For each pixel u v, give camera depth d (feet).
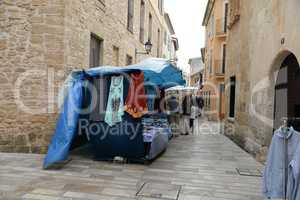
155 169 19.13
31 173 17.20
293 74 20.42
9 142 22.40
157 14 63.31
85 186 15.17
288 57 20.01
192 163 21.26
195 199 13.92
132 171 18.42
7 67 22.31
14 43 22.26
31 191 14.19
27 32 22.21
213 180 17.08
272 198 12.35
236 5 33.01
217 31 64.28
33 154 22.03
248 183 16.69
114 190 14.73
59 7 22.22
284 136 11.71
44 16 22.18
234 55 34.96
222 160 22.62
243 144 28.19
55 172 17.56
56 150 19.17
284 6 18.67
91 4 26.73
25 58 22.29
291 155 11.59
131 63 42.34
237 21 33.42
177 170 19.06
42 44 22.26
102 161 20.76
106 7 30.53
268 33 21.76
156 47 63.21
